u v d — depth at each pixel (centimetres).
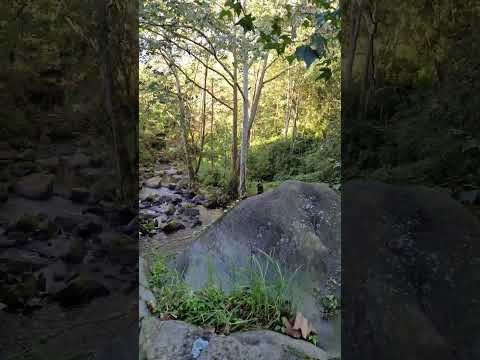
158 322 191
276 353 167
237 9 239
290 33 465
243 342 172
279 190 289
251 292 216
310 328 196
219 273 243
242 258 251
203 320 199
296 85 647
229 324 194
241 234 263
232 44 494
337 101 579
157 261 271
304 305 213
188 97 675
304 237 251
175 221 442
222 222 273
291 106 668
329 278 232
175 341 175
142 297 216
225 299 216
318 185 294
